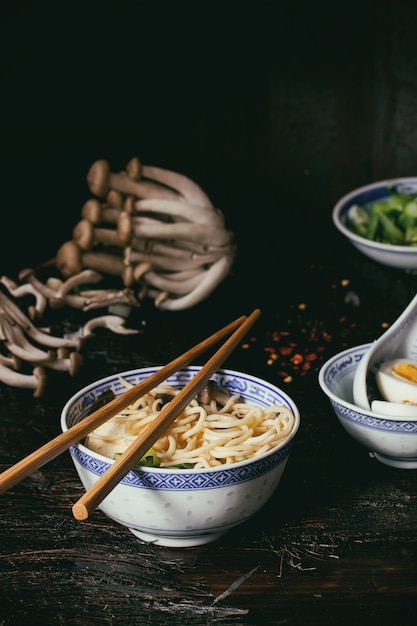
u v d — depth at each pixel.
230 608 0.73
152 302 1.07
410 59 1.23
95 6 1.19
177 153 1.28
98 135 1.25
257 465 0.73
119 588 0.75
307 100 1.26
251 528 0.79
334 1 1.22
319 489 0.82
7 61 1.19
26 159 1.23
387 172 1.28
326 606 0.73
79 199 1.25
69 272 1.01
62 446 0.72
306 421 0.90
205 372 0.79
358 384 0.83
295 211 1.26
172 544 0.77
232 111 1.26
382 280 1.10
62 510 0.81
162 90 1.25
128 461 0.70
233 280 1.10
